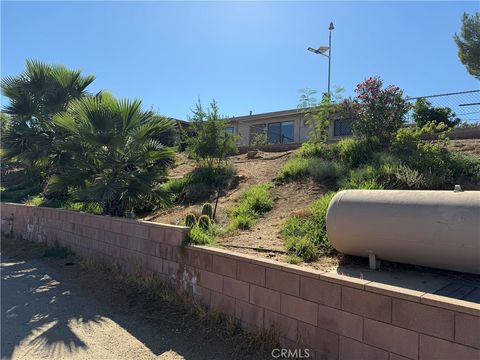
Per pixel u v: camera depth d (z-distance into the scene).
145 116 9.59
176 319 5.02
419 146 8.41
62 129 11.71
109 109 8.88
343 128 15.92
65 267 8.11
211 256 5.01
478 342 2.72
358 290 3.44
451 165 7.41
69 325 5.02
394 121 10.19
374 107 10.38
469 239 4.12
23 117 12.46
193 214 7.94
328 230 5.28
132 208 10.44
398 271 4.91
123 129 8.99
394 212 4.68
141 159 9.22
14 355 4.23
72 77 12.86
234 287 4.63
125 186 8.84
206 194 10.78
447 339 2.88
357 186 7.67
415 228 4.48
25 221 11.87
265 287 4.25
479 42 18.14
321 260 5.43
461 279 4.55
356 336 3.43
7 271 7.98
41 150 11.74
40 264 8.48
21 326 5.04
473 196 4.32
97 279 6.99
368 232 4.85
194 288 5.28
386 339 3.23
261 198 8.62
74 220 9.13
